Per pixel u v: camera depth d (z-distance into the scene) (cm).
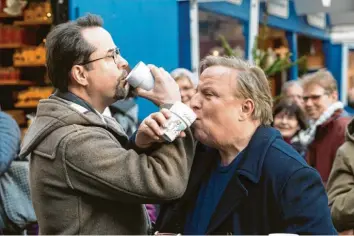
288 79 1206
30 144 241
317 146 548
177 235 266
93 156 231
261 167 252
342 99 1578
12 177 426
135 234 247
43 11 819
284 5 1144
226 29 923
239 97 255
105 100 250
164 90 244
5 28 828
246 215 253
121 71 249
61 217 238
